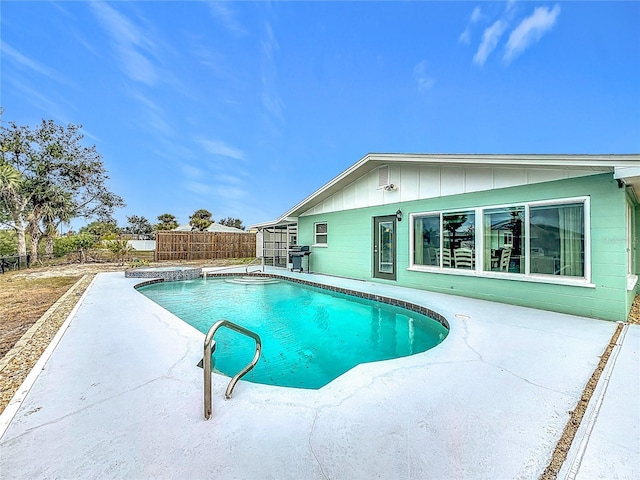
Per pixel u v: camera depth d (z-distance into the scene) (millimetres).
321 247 11969
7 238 18734
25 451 1922
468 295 7047
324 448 1958
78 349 3760
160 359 3447
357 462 1840
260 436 2070
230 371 3986
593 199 5223
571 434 2125
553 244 5727
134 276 11062
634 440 2074
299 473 1756
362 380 2891
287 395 2615
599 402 2529
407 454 1909
